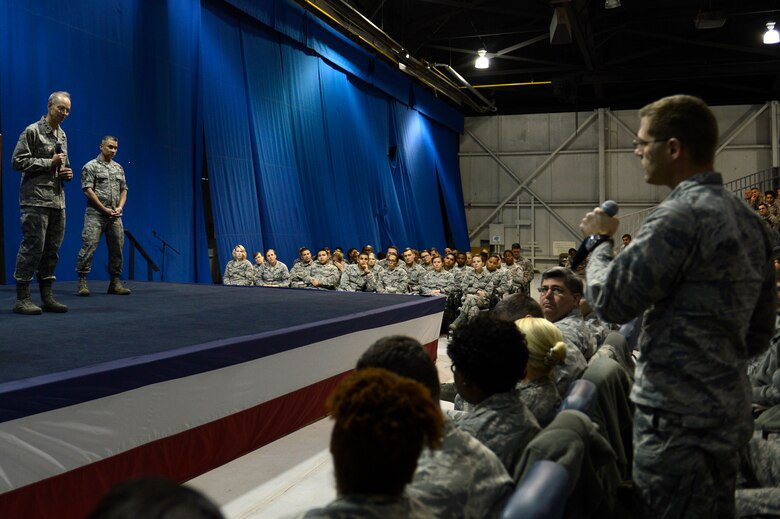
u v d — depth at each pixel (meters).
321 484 3.36
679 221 1.45
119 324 3.98
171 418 2.91
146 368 2.74
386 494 0.94
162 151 8.84
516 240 18.55
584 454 1.37
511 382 1.68
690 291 1.48
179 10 9.27
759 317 1.64
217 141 9.93
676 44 15.37
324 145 12.69
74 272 7.41
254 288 7.44
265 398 3.67
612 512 1.69
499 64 17.20
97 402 2.50
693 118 1.56
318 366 4.26
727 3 13.44
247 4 10.42
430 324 6.67
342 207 12.95
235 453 3.43
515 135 18.78
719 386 1.46
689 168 1.58
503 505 1.30
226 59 10.29
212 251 10.16
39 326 3.82
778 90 16.38
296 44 12.05
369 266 10.85
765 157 16.75
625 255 1.50
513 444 1.62
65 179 4.43
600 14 13.21
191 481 3.30
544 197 18.42
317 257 10.41
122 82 8.25
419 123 16.84
